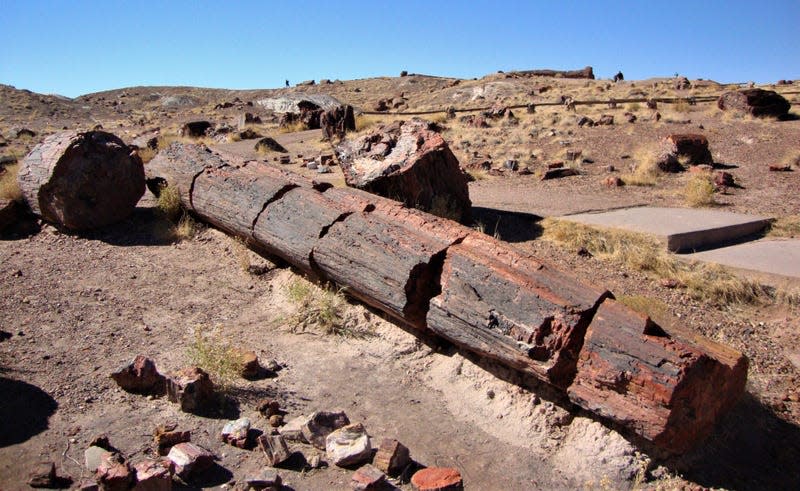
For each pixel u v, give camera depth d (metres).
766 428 6.39
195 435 5.80
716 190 14.75
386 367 7.25
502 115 28.62
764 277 9.50
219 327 8.12
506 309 6.25
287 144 24.61
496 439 6.08
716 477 5.59
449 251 7.09
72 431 5.75
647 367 5.33
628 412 5.42
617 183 15.25
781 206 13.27
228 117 49.69
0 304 8.31
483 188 15.30
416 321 7.35
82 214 10.94
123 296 8.85
